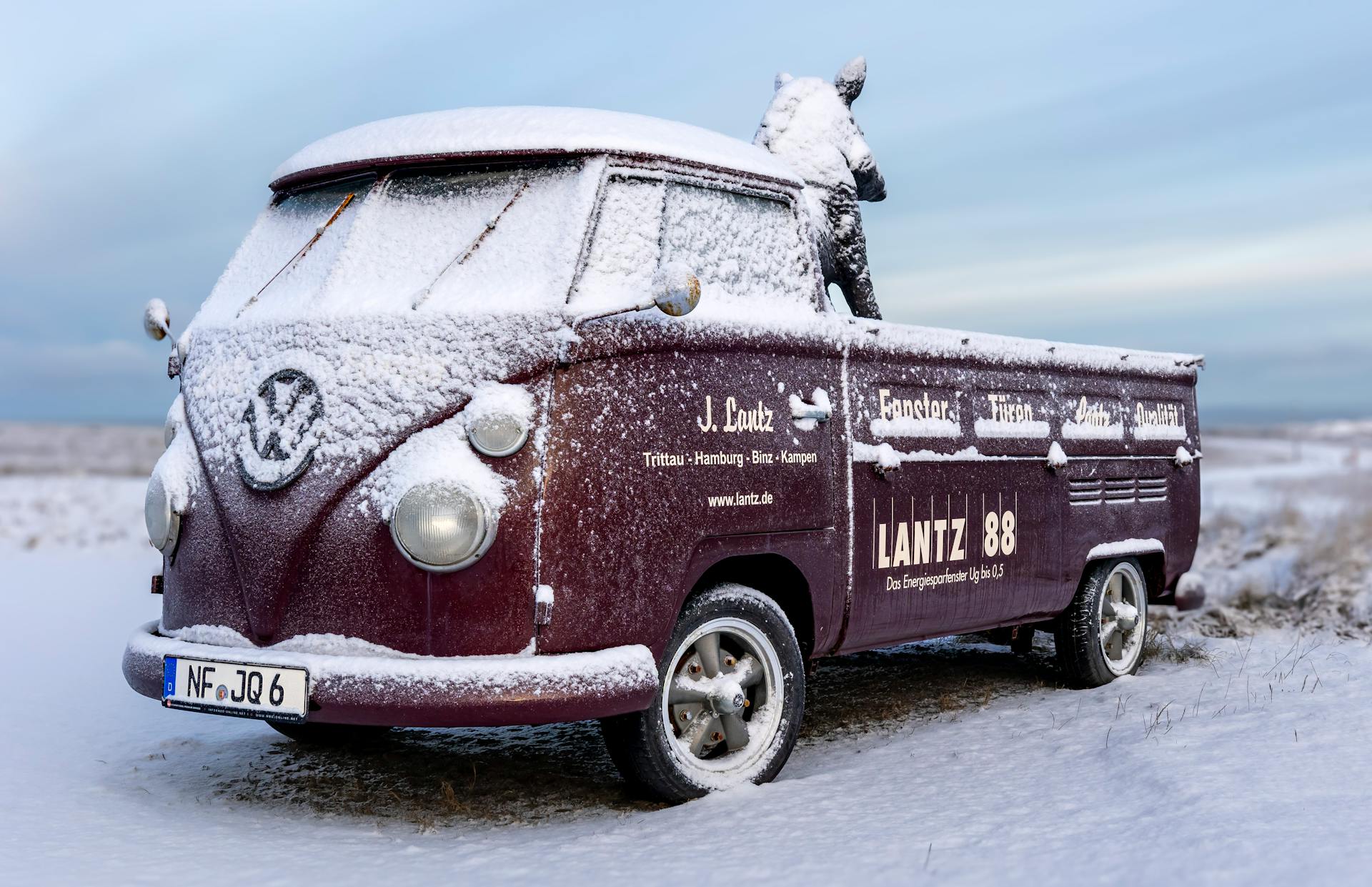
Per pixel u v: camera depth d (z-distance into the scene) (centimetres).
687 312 429
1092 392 691
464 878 382
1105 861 362
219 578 459
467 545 417
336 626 433
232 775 532
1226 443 13788
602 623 432
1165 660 752
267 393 457
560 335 431
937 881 357
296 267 490
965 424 590
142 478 4269
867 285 701
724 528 467
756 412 484
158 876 384
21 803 481
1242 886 330
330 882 380
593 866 388
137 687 472
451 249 461
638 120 496
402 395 434
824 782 480
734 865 381
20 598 1142
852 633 530
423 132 482
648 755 449
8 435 11988
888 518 541
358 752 571
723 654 484
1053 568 644
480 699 407
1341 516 1975
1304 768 447
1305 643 821
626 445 440
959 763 507
